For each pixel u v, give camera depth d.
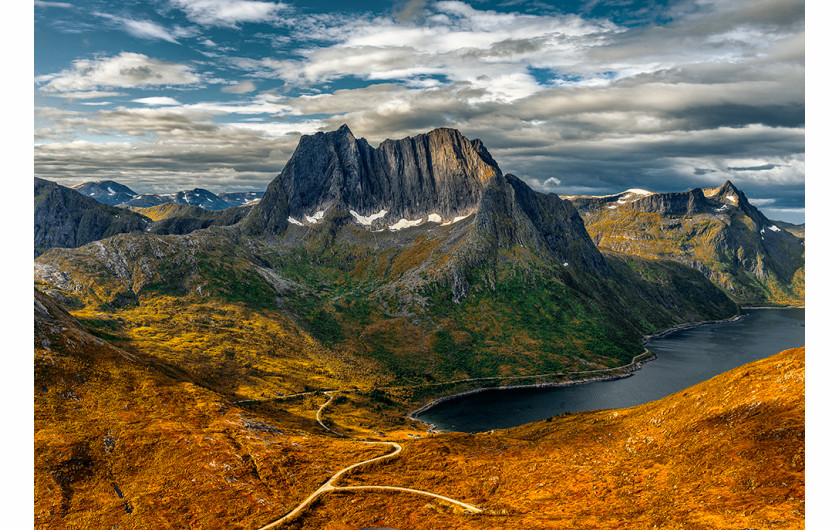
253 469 140.12
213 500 124.50
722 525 68.81
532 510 100.88
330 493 127.44
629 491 95.69
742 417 101.00
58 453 134.88
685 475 91.81
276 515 117.88
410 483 130.88
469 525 98.75
